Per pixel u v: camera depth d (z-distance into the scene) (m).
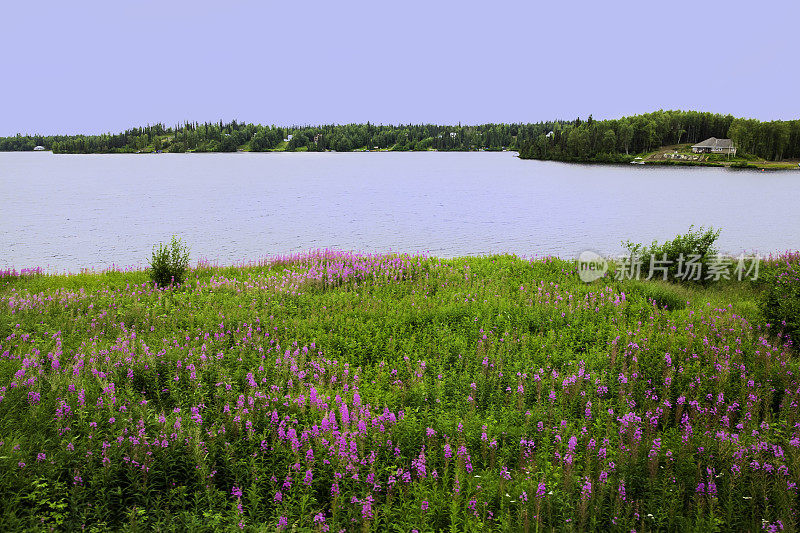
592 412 9.50
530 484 7.02
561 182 103.44
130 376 9.91
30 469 6.70
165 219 50.22
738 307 15.95
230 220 50.22
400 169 150.88
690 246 21.20
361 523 6.49
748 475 7.24
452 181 105.06
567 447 7.98
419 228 46.66
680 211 60.09
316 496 7.17
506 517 6.49
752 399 9.49
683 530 6.44
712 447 7.98
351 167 161.25
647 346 12.26
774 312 13.66
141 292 17.59
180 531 6.29
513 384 10.75
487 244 39.75
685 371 10.86
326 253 24.72
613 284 19.14
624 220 52.75
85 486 6.77
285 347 12.30
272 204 63.97
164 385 10.13
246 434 8.27
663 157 186.12
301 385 9.84
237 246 37.62
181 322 14.14
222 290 18.05
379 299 16.86
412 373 11.16
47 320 13.65
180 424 7.87
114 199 67.62
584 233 44.88
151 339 12.27
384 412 8.75
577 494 6.99
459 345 12.65
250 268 23.30
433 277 20.78
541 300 16.45
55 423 7.86
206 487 6.82
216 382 10.15
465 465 7.59
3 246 36.00
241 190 82.44
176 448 7.54
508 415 9.30
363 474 7.38
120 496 6.73
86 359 10.58
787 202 69.38
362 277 20.28
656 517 6.61
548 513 6.61
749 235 44.59
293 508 6.66
